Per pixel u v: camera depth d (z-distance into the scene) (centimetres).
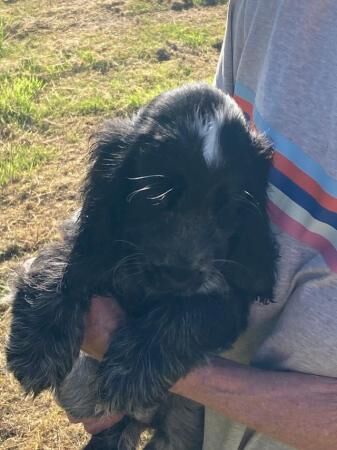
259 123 49
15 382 84
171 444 61
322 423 46
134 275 50
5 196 115
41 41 166
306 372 47
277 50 48
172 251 47
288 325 47
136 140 48
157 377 48
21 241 106
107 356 50
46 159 124
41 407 83
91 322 51
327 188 46
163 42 167
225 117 47
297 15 48
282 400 46
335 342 45
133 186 48
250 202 48
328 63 46
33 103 139
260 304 51
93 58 157
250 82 52
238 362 51
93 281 51
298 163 47
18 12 180
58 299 52
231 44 54
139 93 144
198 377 48
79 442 80
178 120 47
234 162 47
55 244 56
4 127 132
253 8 51
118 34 171
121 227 50
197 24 179
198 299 50
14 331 53
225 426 54
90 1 187
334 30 46
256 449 52
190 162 46
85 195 51
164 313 50
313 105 47
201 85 49
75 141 130
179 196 46
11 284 56
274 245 49
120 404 49
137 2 188
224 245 49
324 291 46
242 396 47
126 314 52
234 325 50
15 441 80
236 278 50
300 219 48
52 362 52
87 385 59
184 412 59
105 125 52
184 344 49
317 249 47
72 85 148
